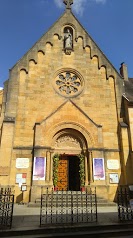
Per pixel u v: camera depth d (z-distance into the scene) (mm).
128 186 15719
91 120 17500
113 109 18922
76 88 19375
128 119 17797
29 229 7238
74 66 20031
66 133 17312
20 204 14258
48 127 16828
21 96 18016
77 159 17828
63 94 18844
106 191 15445
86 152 16875
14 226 7617
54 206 13055
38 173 15359
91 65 20344
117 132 18125
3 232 6988
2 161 15297
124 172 16484
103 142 17547
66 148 17031
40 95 18359
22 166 15844
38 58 19703
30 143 16641
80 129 17141
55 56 20094
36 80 18812
